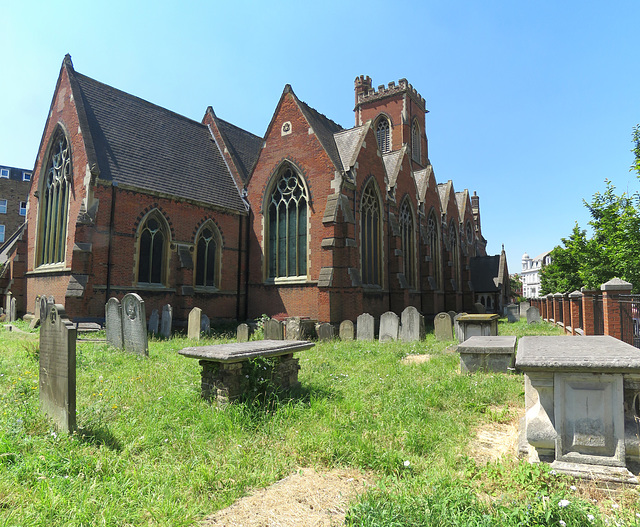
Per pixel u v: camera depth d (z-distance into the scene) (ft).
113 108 77.51
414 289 101.76
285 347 26.58
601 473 13.94
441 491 12.71
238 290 82.94
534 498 11.80
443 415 21.63
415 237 104.94
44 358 20.39
